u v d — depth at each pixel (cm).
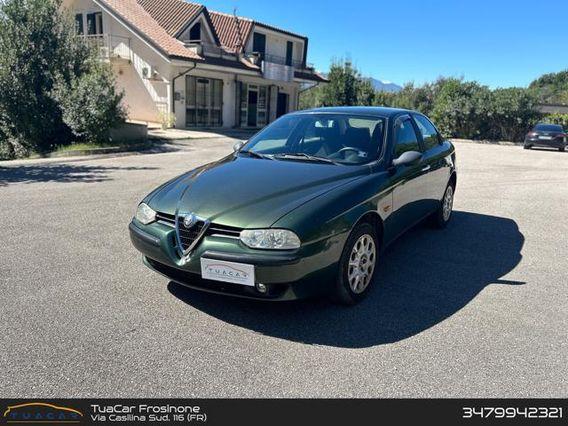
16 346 309
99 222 611
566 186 1045
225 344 319
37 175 983
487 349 321
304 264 323
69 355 301
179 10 2522
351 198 364
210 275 330
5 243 516
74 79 1510
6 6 1479
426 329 346
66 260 467
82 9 2419
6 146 1550
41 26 1509
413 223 511
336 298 371
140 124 1681
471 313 375
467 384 283
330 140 465
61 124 1545
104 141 1534
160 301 380
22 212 654
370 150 446
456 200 845
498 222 679
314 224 328
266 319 355
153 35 2209
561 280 452
